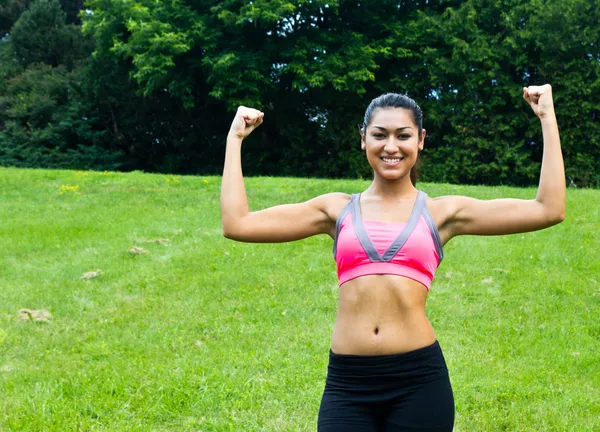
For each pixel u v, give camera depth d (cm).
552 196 237
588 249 850
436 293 730
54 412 464
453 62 2206
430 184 1371
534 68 2250
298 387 507
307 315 677
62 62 2952
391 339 233
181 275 801
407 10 2481
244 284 766
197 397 488
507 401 484
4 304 712
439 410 231
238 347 592
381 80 2441
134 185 1377
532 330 628
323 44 2284
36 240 955
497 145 2214
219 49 2306
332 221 257
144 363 555
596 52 2105
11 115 2644
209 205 1182
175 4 2227
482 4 2242
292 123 2534
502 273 782
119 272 815
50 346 602
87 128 2661
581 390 500
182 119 2666
